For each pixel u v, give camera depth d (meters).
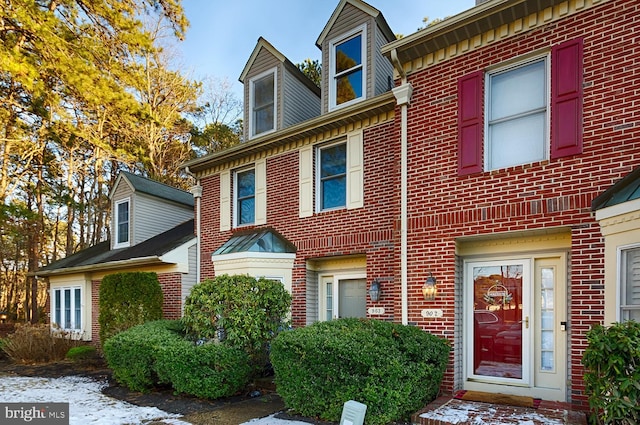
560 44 5.84
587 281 5.34
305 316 9.33
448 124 6.80
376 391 5.12
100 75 12.08
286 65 10.71
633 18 5.34
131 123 13.57
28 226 18.78
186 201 15.69
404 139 7.27
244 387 7.50
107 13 12.28
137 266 12.38
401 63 7.39
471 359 6.75
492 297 6.69
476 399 5.91
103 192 23.00
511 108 6.37
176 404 6.84
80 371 10.41
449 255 6.60
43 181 17.69
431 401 5.98
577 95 5.64
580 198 5.49
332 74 9.69
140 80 13.46
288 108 10.66
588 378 4.33
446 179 6.74
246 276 7.86
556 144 5.75
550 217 5.70
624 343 3.90
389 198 8.19
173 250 11.33
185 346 7.09
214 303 7.41
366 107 8.39
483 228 6.28
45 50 11.25
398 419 5.38
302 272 9.48
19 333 12.42
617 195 4.95
